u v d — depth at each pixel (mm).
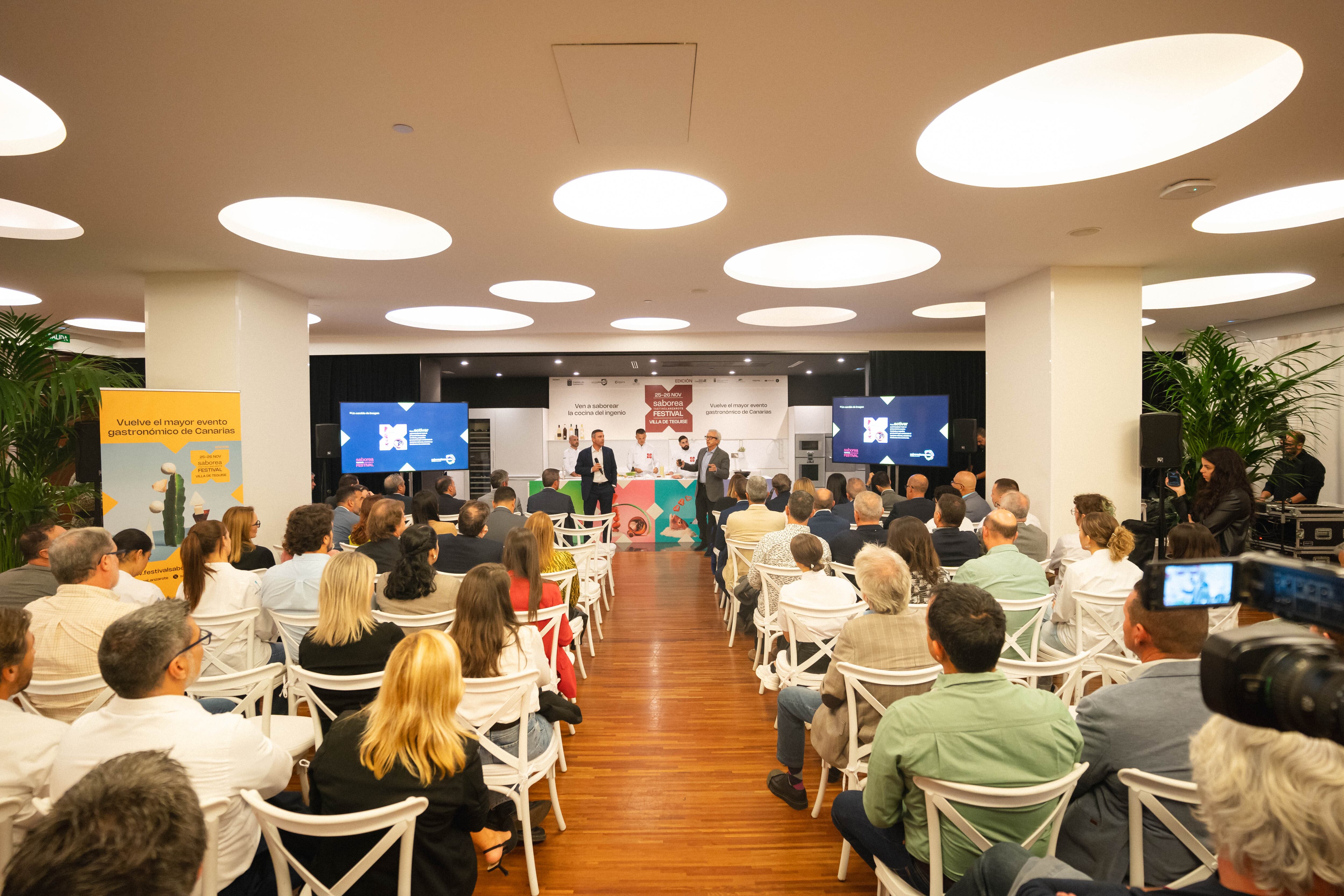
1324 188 4312
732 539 5152
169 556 4922
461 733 1712
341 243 5305
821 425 12156
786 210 4117
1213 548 3125
